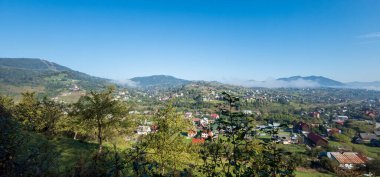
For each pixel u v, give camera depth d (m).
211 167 7.32
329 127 152.62
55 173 10.93
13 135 9.16
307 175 55.91
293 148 95.88
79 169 10.98
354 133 140.38
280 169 7.21
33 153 9.39
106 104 36.47
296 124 158.62
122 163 6.94
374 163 58.81
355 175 19.56
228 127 7.24
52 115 44.06
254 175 6.86
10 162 8.68
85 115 36.16
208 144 7.48
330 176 55.88
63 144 30.25
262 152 7.18
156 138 21.58
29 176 9.12
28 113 41.62
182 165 24.28
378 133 142.25
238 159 7.16
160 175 6.41
